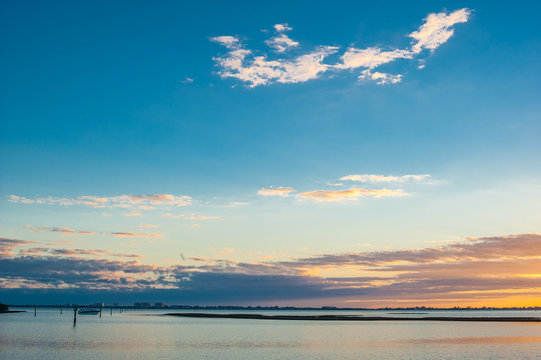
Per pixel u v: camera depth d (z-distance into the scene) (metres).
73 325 127.31
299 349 66.88
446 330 112.06
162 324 143.25
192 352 62.62
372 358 57.91
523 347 70.25
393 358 57.84
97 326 125.62
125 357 57.25
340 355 60.41
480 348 68.81
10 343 72.69
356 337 89.69
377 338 87.00
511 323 152.12
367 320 186.75
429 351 64.69
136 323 148.00
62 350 63.50
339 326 134.75
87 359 55.12
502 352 63.53
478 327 126.06
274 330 112.75
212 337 88.31
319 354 61.19
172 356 58.56
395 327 127.69
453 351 64.81
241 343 75.81
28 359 54.84
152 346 69.75
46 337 84.75
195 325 137.88
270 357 58.31
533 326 131.12
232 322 165.62
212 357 57.97
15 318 185.00
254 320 187.38
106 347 67.62
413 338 86.81
